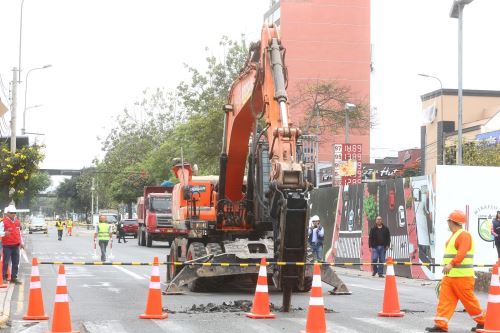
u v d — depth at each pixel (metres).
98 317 12.73
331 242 30.55
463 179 22.25
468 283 10.95
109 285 19.33
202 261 16.45
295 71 105.12
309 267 16.48
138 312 13.47
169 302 15.06
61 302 10.84
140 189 83.31
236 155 17.88
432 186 22.34
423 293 18.03
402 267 24.12
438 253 21.91
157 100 84.69
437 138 70.12
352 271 26.81
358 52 106.56
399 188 24.47
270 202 13.62
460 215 11.13
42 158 36.72
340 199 29.83
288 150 13.23
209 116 52.72
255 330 11.18
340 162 40.00
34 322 12.08
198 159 55.09
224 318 12.52
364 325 11.82
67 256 34.91
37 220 80.31
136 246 50.09
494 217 22.38
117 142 84.94
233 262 16.25
